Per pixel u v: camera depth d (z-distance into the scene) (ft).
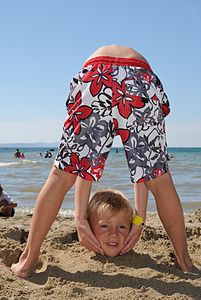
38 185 21.13
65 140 5.20
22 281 4.95
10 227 7.64
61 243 6.80
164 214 5.32
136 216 5.71
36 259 5.20
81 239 5.76
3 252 5.92
